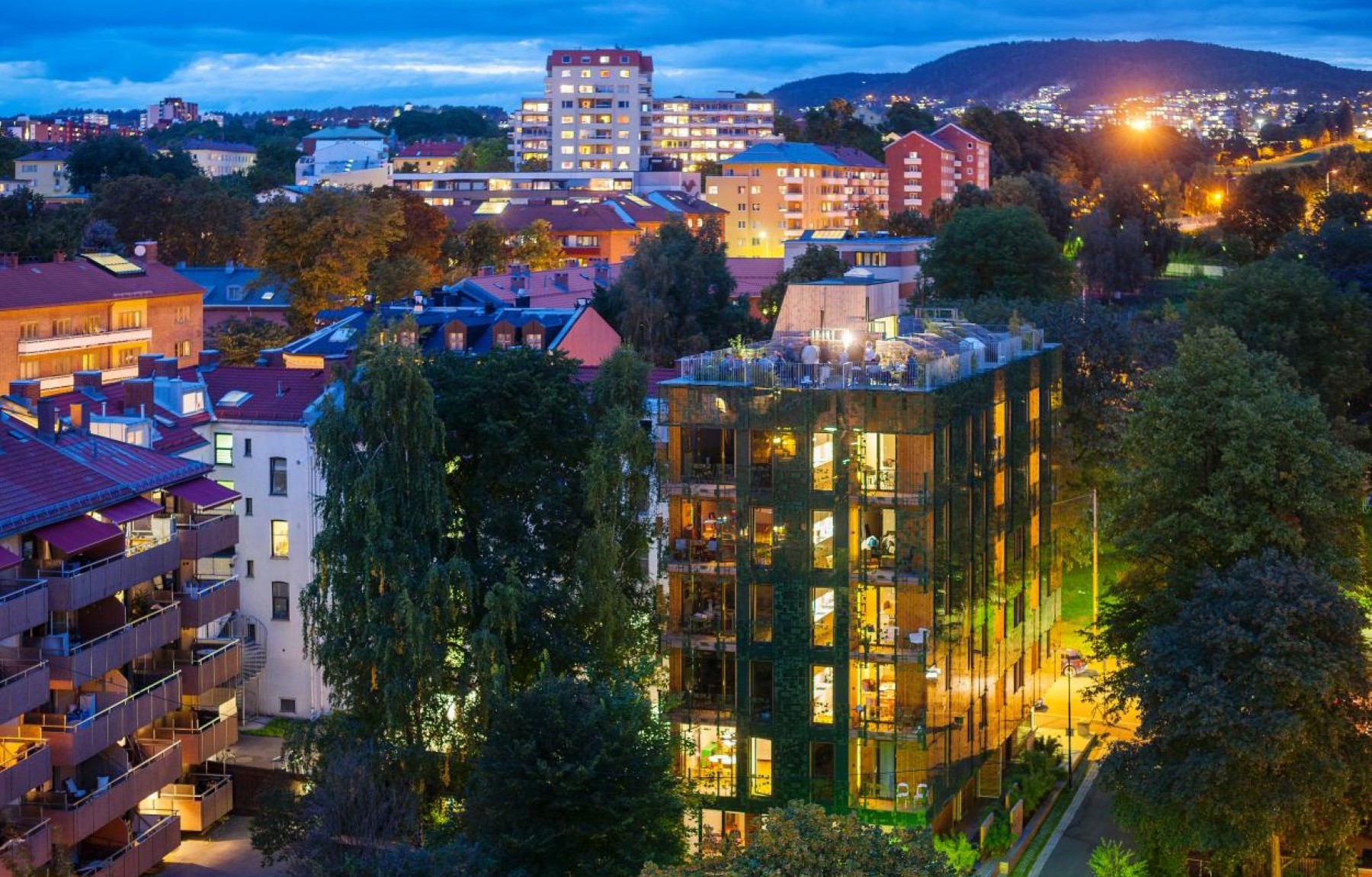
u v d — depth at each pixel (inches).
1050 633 3693.4
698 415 2753.4
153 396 3218.5
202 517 2832.2
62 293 5876.0
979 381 2898.6
